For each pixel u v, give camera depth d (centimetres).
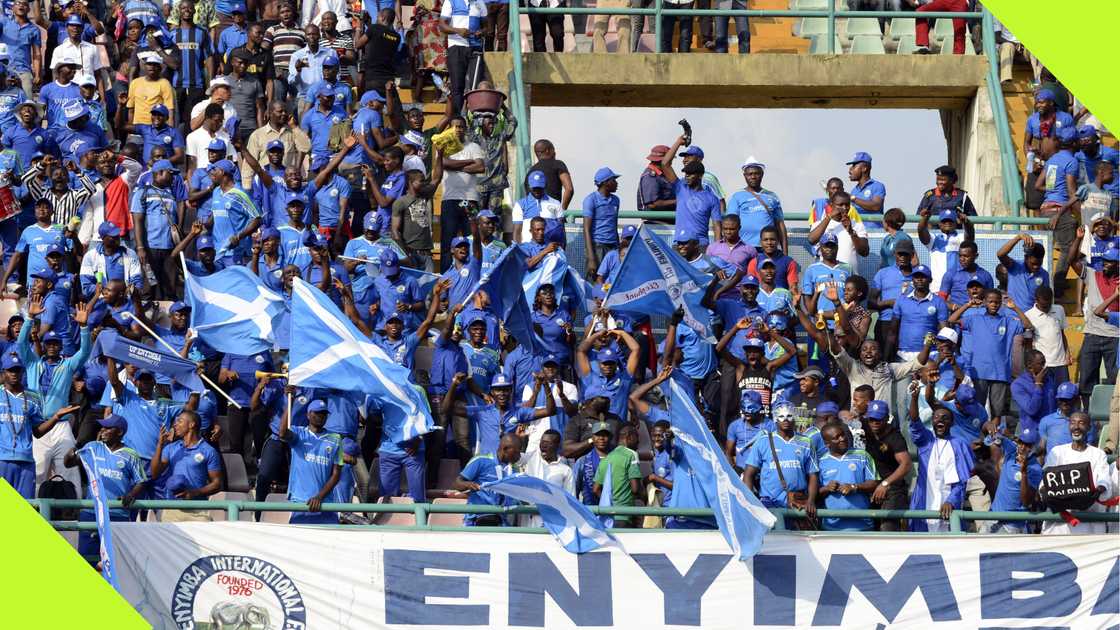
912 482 4450
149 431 4353
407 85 5706
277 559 3972
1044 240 5106
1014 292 4856
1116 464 4194
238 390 4516
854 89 5738
